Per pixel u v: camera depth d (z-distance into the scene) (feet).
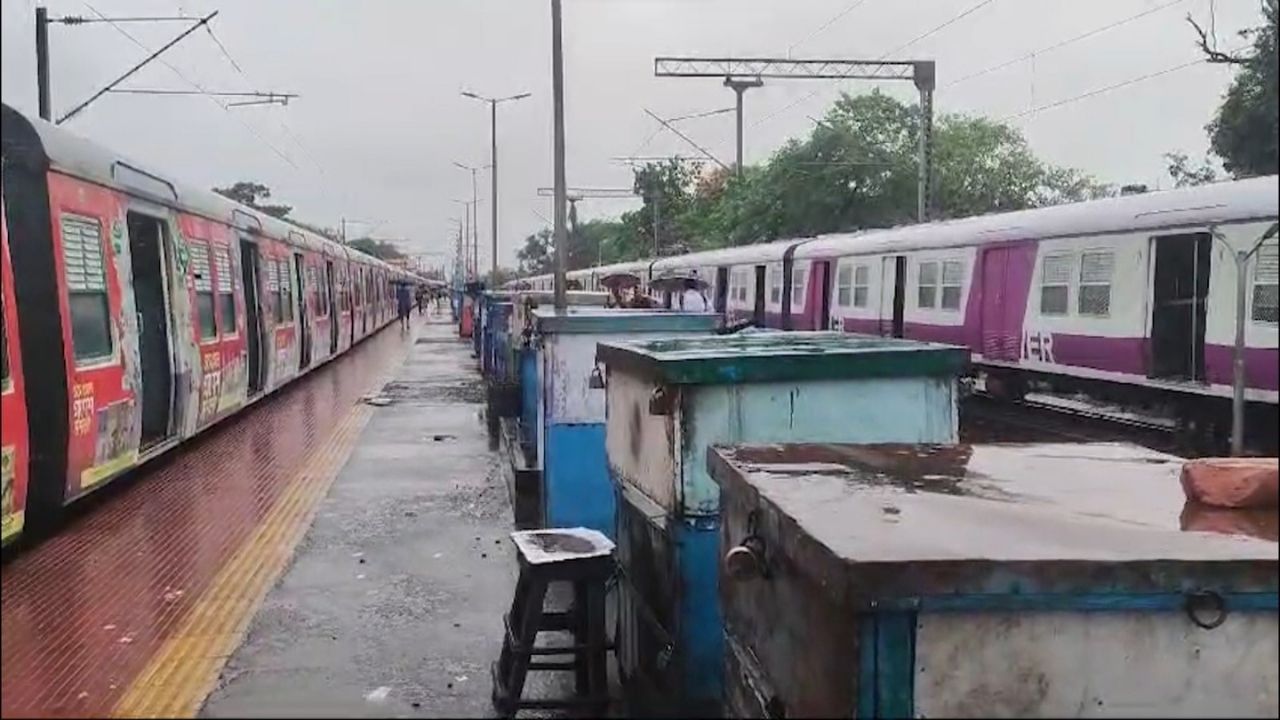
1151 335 42.32
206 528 28.68
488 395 55.06
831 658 10.16
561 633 21.42
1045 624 9.66
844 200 117.29
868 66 78.64
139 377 32.55
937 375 17.72
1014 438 46.62
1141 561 9.55
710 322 27.89
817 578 10.13
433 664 18.99
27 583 23.11
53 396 26.21
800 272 78.74
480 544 27.66
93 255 29.01
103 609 21.45
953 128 127.65
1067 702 9.71
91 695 16.94
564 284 50.31
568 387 27.37
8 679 17.56
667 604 17.54
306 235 77.15
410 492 34.42
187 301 39.68
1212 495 11.91
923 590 9.42
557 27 50.62
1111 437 45.42
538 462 32.81
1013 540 10.28
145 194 34.47
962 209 119.03
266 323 57.82
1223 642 9.73
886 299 64.80
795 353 17.48
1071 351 47.21
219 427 49.52
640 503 19.20
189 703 16.70
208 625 20.63
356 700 17.11
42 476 26.32
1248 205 37.01
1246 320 37.17
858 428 17.60
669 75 78.28
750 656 13.44
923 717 9.64
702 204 171.83
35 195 25.99
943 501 12.05
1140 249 42.78
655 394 17.21
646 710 17.04
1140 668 9.72
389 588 23.59
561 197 50.62
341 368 86.58
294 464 39.47
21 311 25.90
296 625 20.90
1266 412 37.27
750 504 12.96
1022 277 50.90
